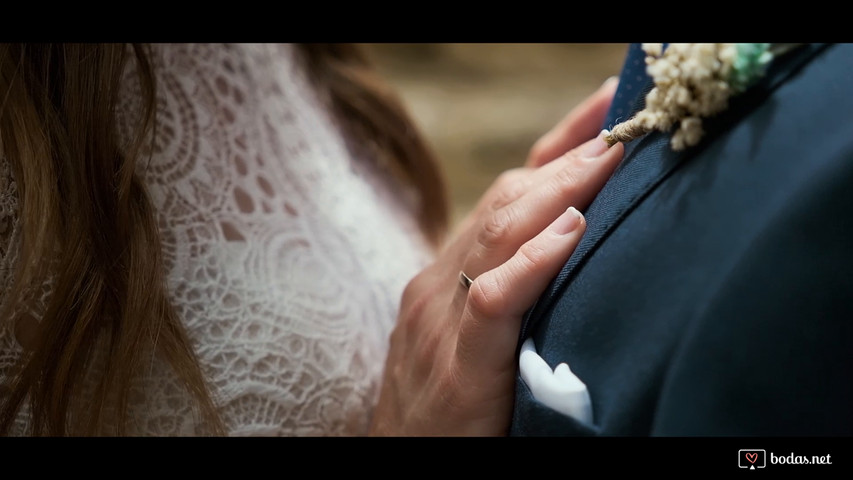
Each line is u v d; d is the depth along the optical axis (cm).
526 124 381
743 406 43
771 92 46
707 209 45
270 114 87
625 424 46
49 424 67
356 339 82
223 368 73
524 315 58
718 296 43
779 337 42
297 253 81
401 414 73
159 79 76
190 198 75
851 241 42
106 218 65
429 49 446
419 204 115
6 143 64
